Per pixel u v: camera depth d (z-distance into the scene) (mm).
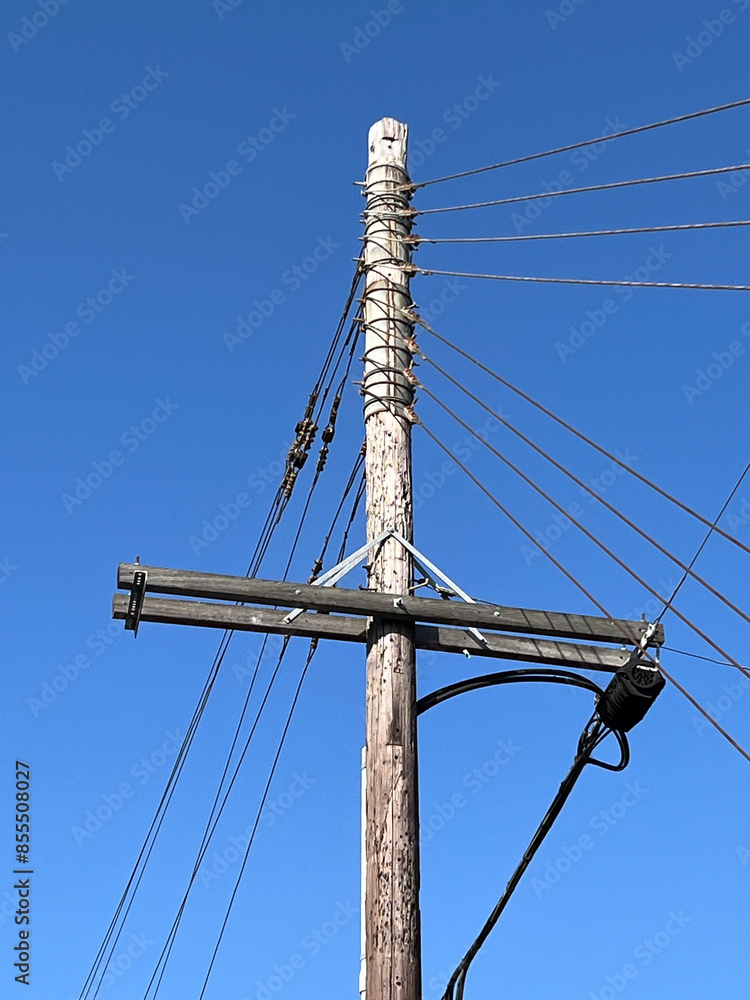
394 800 9383
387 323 11297
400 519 10547
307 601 9859
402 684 9797
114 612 9773
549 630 10156
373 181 11906
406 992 8812
